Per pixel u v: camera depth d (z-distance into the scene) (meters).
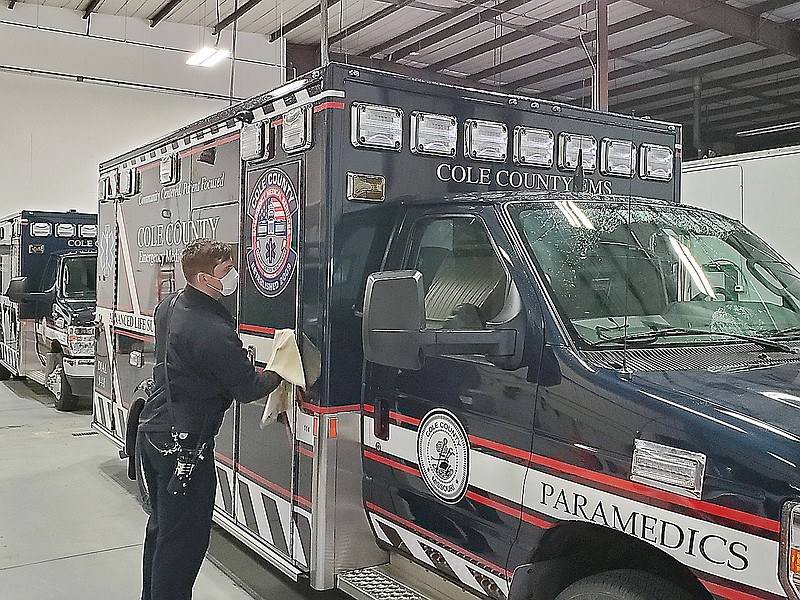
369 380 3.82
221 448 4.86
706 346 3.04
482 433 3.15
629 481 2.56
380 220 3.86
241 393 3.76
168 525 3.83
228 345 3.75
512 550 3.01
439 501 3.38
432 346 2.87
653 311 3.18
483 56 16.80
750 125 19.59
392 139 3.85
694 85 17.77
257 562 5.14
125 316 6.43
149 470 3.85
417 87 3.92
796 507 2.13
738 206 7.97
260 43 16.78
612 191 4.47
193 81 16.47
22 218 12.61
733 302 3.40
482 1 13.92
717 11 12.30
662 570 2.60
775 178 7.64
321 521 3.81
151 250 5.89
